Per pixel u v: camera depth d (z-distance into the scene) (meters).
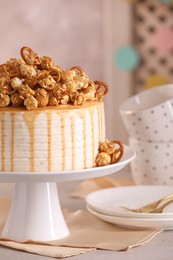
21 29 3.66
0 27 3.62
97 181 1.63
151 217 1.24
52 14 3.72
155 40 3.73
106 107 3.88
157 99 1.65
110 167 1.16
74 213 1.37
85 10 3.79
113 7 3.81
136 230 1.26
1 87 1.16
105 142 1.21
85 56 3.83
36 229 1.22
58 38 3.76
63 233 1.23
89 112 1.17
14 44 3.65
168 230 1.27
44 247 1.17
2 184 1.71
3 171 1.14
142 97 1.66
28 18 3.67
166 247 1.17
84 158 1.17
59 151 1.15
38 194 1.23
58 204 1.25
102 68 3.88
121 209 1.35
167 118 1.49
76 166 1.16
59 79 1.18
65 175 1.12
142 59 3.87
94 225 1.30
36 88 1.17
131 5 3.80
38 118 1.13
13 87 1.16
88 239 1.21
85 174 1.13
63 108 1.15
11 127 1.13
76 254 1.13
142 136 1.53
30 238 1.21
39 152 1.14
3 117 1.13
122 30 3.82
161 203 1.36
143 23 3.84
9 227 1.24
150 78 3.62
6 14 3.62
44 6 3.69
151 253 1.14
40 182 1.14
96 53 3.85
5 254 1.14
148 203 1.39
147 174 1.54
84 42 3.81
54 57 3.76
